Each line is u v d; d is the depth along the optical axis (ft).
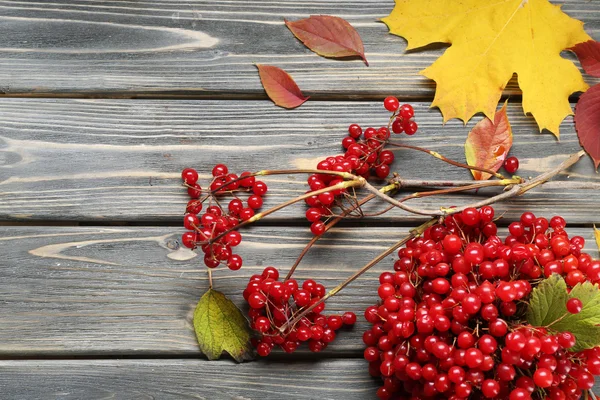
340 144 2.82
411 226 2.80
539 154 2.84
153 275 2.76
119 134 2.80
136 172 2.79
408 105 2.72
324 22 2.83
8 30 2.81
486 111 2.79
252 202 2.76
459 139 2.83
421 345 2.54
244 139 2.81
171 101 2.81
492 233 2.67
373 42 2.85
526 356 2.46
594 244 2.81
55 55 2.81
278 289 2.59
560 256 2.58
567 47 2.81
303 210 2.79
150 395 2.73
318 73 2.84
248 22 2.84
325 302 2.77
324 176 2.71
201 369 2.74
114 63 2.81
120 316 2.75
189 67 2.82
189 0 2.84
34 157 2.78
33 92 2.80
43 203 2.77
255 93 2.83
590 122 2.81
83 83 2.81
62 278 2.75
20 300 2.74
